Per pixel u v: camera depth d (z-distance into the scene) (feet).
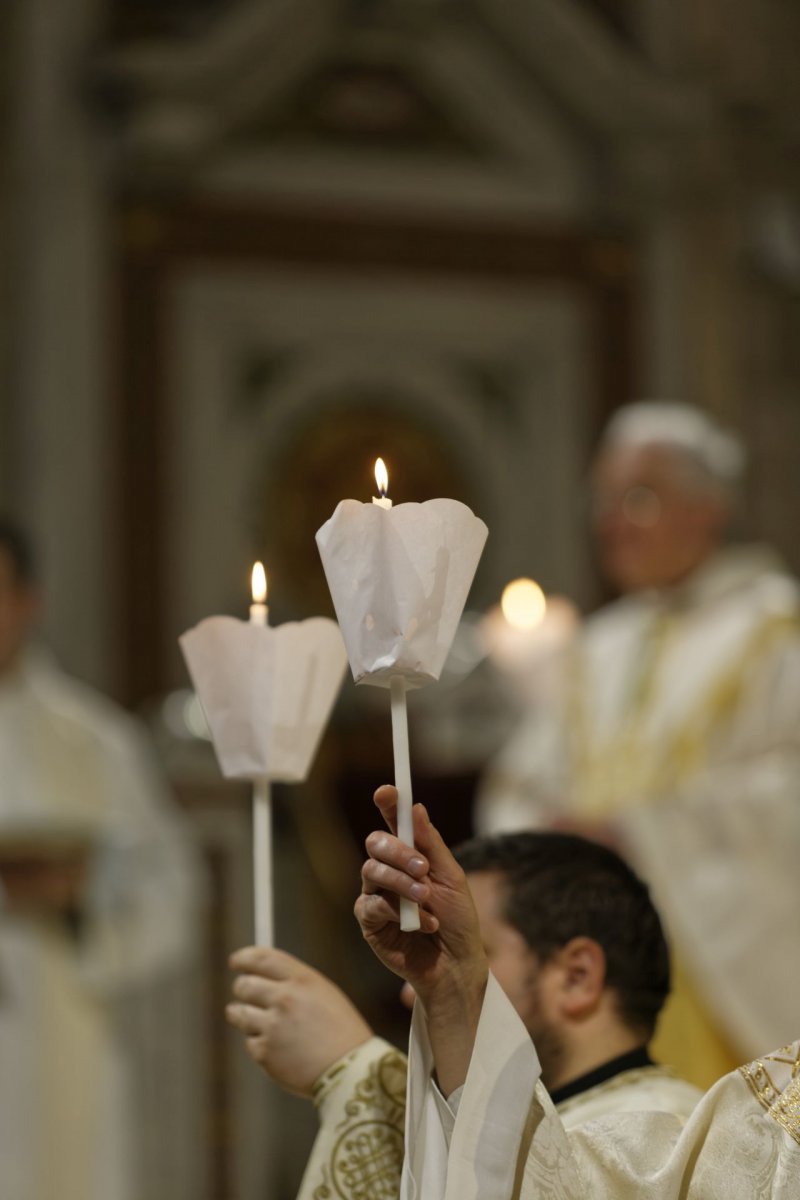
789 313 53.26
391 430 51.44
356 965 41.37
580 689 28.99
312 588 50.21
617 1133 10.22
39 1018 28.22
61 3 49.93
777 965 25.67
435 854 9.08
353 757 43.04
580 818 27.45
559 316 52.54
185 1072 33.76
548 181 53.11
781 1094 9.90
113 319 49.55
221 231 50.72
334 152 51.85
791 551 52.16
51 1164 28.09
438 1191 9.27
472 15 51.80
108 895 29.89
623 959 12.00
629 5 53.67
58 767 30.09
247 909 34.83
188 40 50.06
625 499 29.22
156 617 48.49
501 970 11.92
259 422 50.47
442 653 8.86
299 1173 39.86
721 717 27.17
